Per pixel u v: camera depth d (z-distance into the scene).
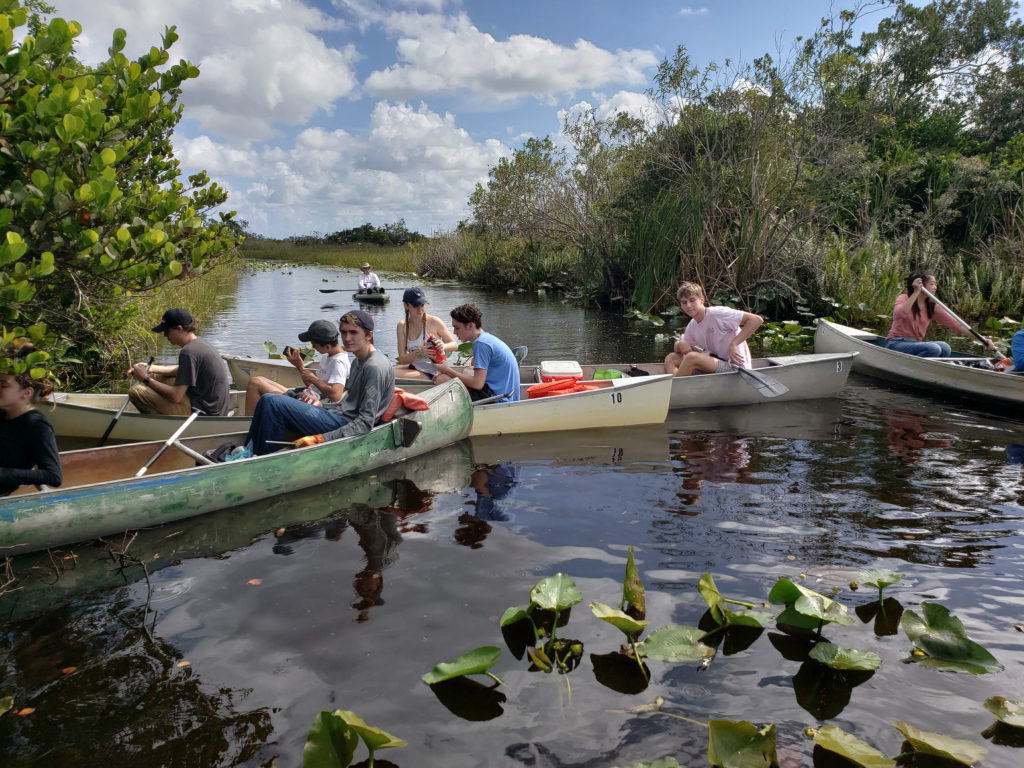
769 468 4.46
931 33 20.80
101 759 1.98
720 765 1.88
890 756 1.98
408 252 33.81
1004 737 2.04
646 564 3.12
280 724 2.12
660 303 13.10
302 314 13.84
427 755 1.98
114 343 7.35
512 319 12.91
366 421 4.39
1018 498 3.89
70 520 3.35
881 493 3.99
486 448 4.96
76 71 4.34
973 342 9.38
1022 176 13.23
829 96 12.33
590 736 2.05
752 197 12.37
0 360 3.19
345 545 3.36
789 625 2.66
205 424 4.88
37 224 3.38
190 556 3.27
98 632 2.63
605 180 16.92
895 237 13.15
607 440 5.16
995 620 2.65
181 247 4.58
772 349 9.23
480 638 2.56
